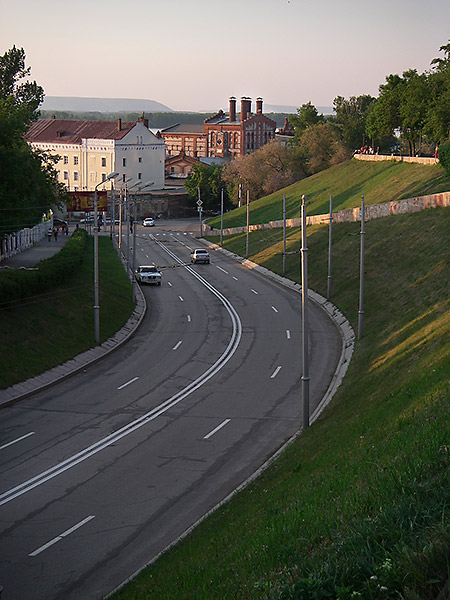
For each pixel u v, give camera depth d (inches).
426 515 462.9
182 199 5679.1
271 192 4992.6
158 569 657.0
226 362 1633.9
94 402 1337.4
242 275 2989.7
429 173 3152.1
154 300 2460.6
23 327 1620.3
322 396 1353.3
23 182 2235.5
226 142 7160.4
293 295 2481.5
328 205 3629.4
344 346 1711.4
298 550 526.9
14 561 745.6
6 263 2480.3
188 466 1018.1
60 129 5723.4
